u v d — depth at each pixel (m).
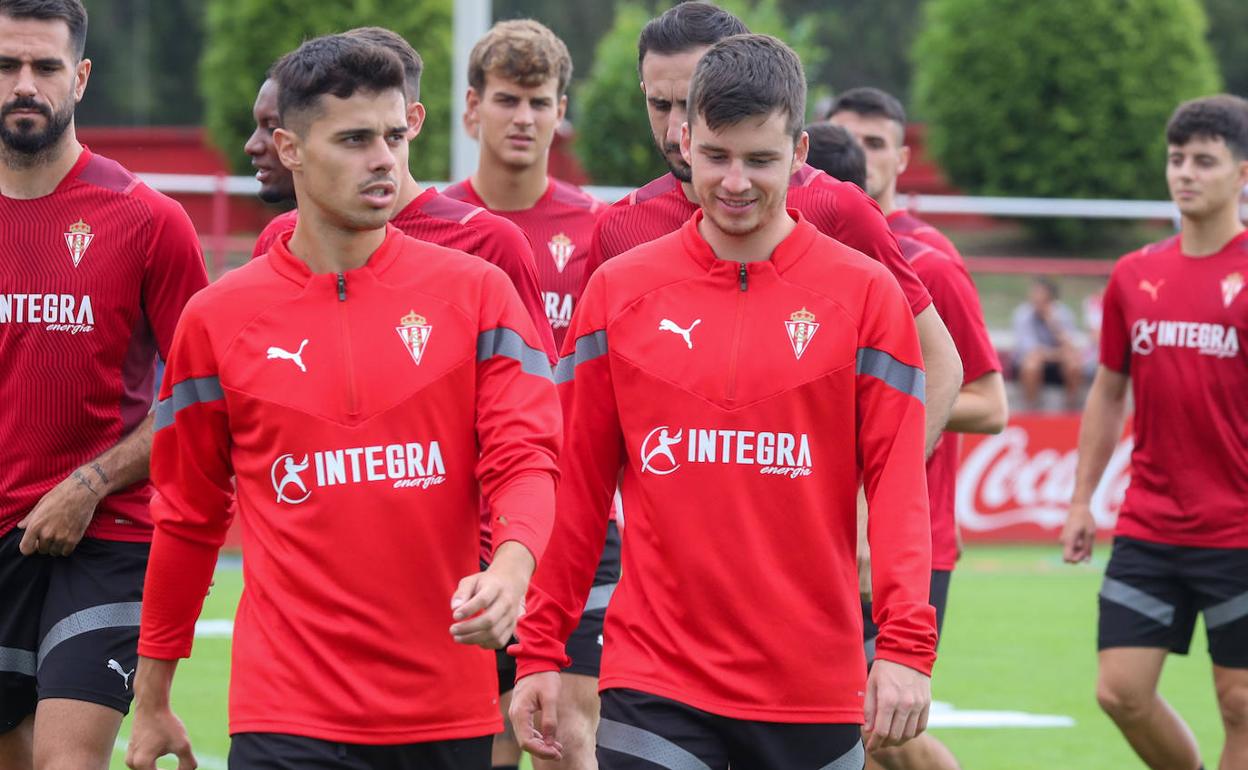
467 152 38.66
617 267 13.95
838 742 13.47
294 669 12.76
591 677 20.09
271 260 13.24
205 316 13.09
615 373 13.75
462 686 12.99
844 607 13.52
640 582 13.70
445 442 13.01
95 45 134.00
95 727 16.41
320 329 12.98
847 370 13.43
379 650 12.76
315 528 12.81
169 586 13.62
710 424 13.40
